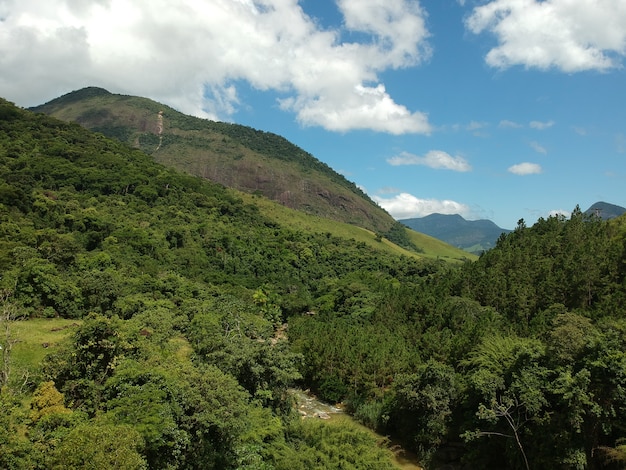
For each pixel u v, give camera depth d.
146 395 25.30
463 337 53.59
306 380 64.38
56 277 52.66
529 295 63.81
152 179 137.50
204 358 43.16
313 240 157.88
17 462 19.62
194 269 101.12
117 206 113.31
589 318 46.84
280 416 43.16
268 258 128.50
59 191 107.12
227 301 80.00
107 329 31.66
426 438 41.62
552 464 31.97
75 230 90.19
